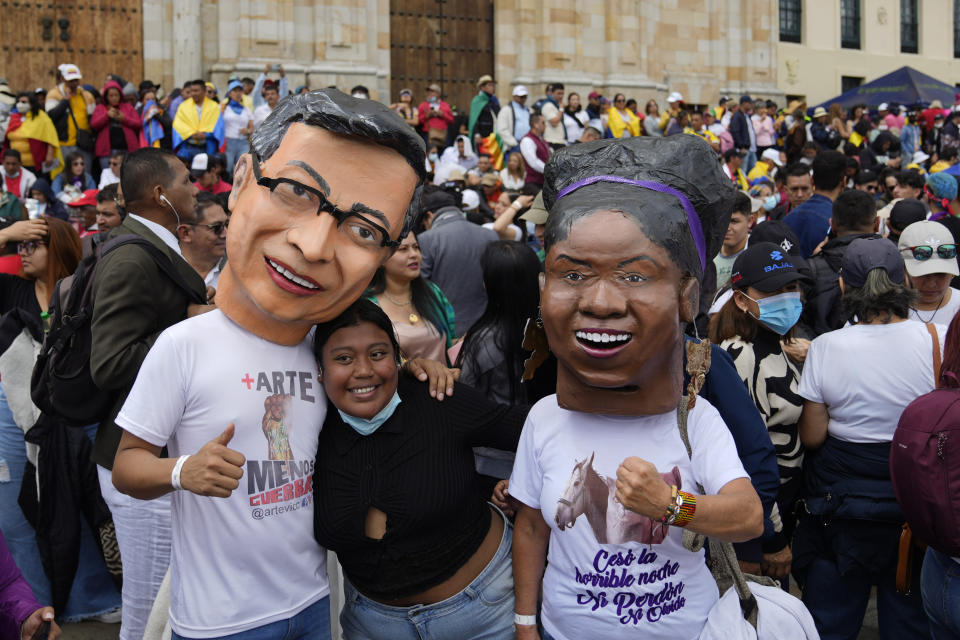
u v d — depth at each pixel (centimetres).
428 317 450
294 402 260
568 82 1845
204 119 1216
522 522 265
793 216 664
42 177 1131
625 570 239
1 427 433
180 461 233
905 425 299
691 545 236
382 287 443
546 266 229
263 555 255
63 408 333
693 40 2064
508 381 367
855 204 532
